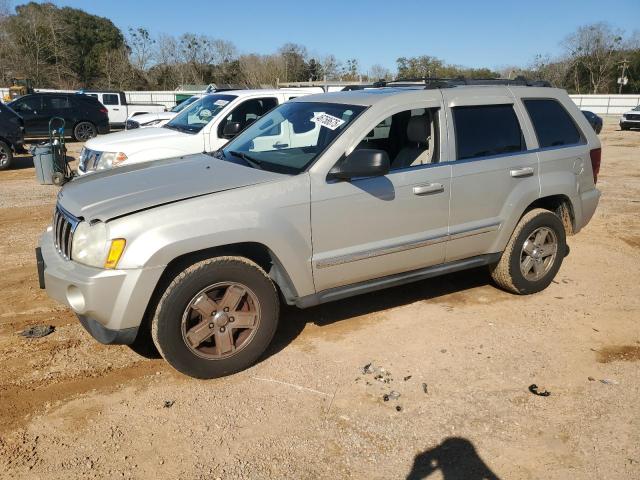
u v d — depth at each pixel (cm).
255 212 364
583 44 6259
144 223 338
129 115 2589
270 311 385
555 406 352
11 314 477
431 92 448
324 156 394
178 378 381
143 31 5684
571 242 713
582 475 293
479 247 477
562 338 442
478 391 368
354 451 311
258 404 352
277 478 290
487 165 464
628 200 977
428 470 296
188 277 350
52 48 5641
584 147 536
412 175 426
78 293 344
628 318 480
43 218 817
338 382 377
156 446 313
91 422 333
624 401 358
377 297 521
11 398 355
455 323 468
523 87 511
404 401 356
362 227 408
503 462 302
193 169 415
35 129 1986
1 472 291
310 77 6006
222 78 5984
